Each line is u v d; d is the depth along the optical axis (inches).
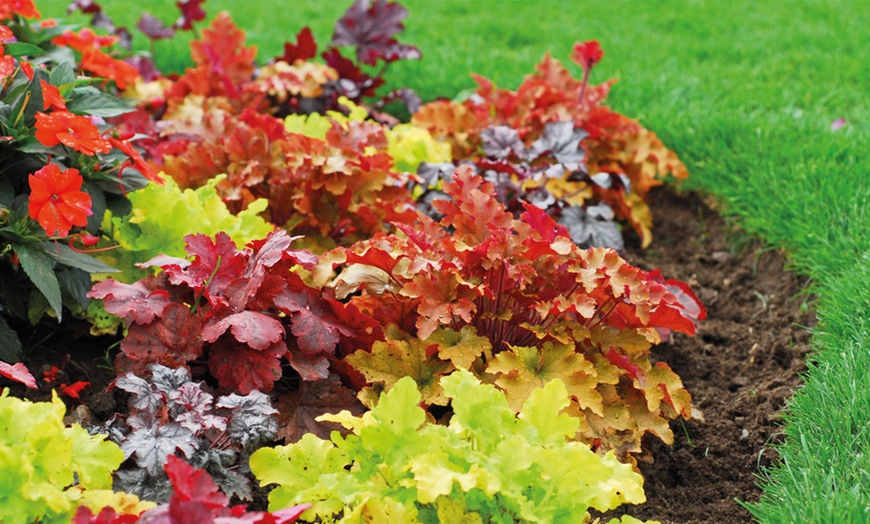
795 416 80.7
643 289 78.3
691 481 80.7
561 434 72.4
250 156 92.4
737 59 143.8
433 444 71.2
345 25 115.3
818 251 92.4
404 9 114.8
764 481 80.0
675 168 102.7
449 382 73.4
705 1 179.0
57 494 68.5
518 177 97.1
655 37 154.5
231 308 78.5
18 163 81.5
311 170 90.1
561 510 70.6
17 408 71.1
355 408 79.1
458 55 140.6
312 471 73.7
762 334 91.6
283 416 78.5
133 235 85.9
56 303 77.6
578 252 80.3
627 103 117.3
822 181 97.4
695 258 101.0
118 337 85.7
